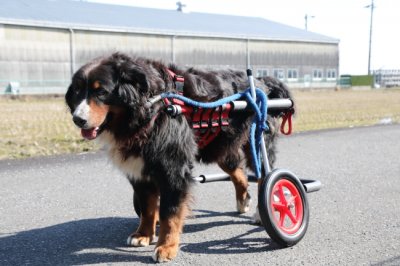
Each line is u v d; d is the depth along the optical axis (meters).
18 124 15.46
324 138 12.55
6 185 7.16
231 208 6.02
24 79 33.97
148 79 4.14
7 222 5.42
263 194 4.43
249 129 5.11
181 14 49.69
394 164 8.86
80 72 4.16
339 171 8.22
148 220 4.74
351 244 4.65
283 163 9.03
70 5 42.38
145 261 4.29
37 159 9.23
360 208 5.89
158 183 4.35
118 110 4.15
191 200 4.45
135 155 4.29
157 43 40.25
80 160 9.13
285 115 5.56
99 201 6.32
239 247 4.62
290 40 49.56
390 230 5.05
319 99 31.44
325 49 53.16
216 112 4.65
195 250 4.54
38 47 34.50
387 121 17.78
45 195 6.60
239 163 5.55
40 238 4.90
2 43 32.81
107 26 37.38
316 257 4.34
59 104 26.20
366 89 51.53
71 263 4.25
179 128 4.30
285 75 49.78
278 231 4.43
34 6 38.78
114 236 4.96
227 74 5.17
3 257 4.39
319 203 6.13
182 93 4.50
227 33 44.47
